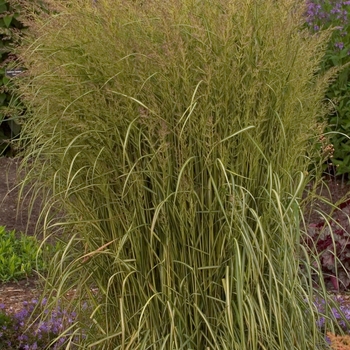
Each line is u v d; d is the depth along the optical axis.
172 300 3.21
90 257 3.34
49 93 3.21
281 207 3.16
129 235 3.15
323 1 7.76
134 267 3.23
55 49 3.21
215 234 3.18
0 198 7.09
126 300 3.33
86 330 3.60
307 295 3.38
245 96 3.08
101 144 3.16
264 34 3.17
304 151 3.57
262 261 3.09
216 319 3.21
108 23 3.09
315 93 3.47
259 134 3.11
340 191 7.44
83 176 3.29
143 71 3.04
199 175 3.14
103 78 3.12
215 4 3.22
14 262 5.57
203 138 3.02
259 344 3.27
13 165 7.91
